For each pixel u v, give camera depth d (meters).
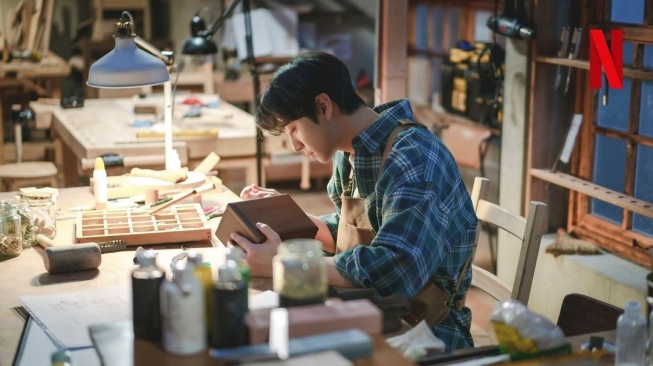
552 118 4.16
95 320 2.04
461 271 2.36
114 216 2.86
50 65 6.55
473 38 5.73
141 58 2.95
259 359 1.54
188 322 1.64
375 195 2.37
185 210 2.95
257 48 6.77
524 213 4.28
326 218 2.74
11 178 5.08
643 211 3.56
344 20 7.43
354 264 2.16
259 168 4.42
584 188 3.87
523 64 4.18
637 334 1.73
